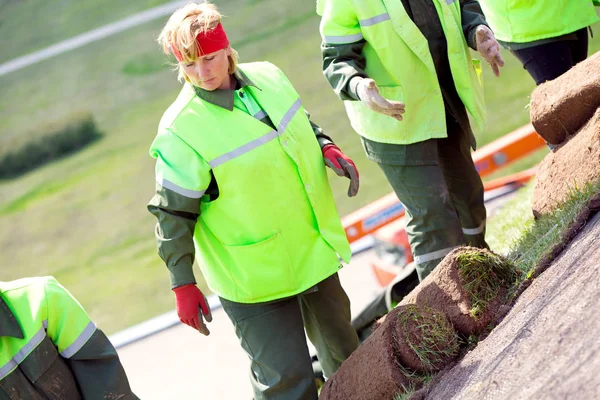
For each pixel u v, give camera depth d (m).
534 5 5.34
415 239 4.70
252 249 4.16
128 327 15.23
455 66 4.64
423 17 4.60
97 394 3.67
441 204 4.62
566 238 3.71
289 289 4.22
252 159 4.07
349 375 3.97
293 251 4.22
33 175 24.02
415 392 3.55
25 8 33.66
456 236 4.61
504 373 3.01
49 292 3.63
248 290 4.21
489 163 8.34
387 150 4.69
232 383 7.50
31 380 3.56
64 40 30.97
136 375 8.19
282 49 25.08
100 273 18.17
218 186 4.07
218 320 8.70
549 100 4.64
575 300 3.03
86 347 3.65
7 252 20.58
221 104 4.07
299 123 4.28
